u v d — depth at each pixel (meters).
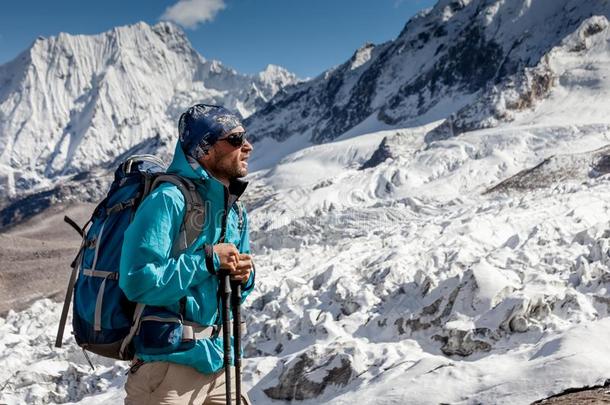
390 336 8.07
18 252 53.31
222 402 2.77
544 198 21.39
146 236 2.46
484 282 7.60
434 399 4.86
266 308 10.20
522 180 56.78
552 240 12.07
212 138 2.67
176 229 2.57
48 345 11.66
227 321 2.62
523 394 4.51
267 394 7.11
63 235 156.38
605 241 9.27
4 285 42.41
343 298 9.55
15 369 10.34
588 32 139.62
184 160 2.69
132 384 2.70
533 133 92.56
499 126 114.75
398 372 6.26
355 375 6.65
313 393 6.76
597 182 23.69
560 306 7.29
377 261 12.62
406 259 11.27
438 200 49.34
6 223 198.50
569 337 5.18
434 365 5.58
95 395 8.84
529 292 7.33
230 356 2.62
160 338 2.55
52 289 41.62
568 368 4.61
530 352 5.38
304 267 16.31
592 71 127.50
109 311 2.54
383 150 134.50
